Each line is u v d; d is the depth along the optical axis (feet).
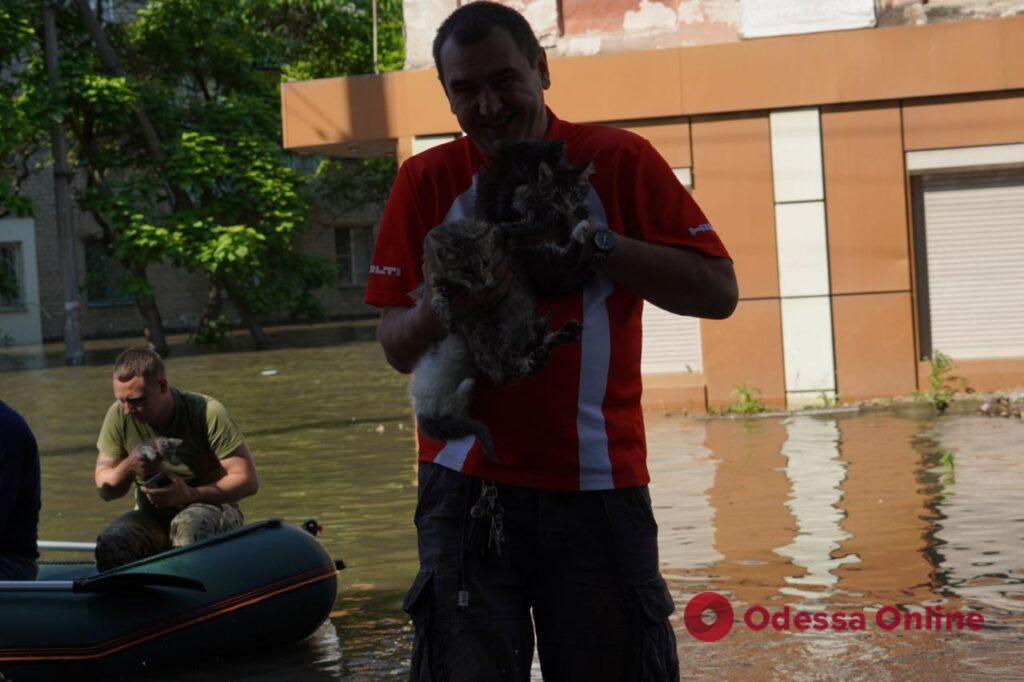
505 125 10.25
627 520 10.36
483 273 9.07
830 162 41.96
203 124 91.35
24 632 16.62
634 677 10.34
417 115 45.55
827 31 41.57
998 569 19.93
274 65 107.14
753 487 28.07
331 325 117.60
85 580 17.10
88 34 91.25
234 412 49.21
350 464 34.94
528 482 10.22
